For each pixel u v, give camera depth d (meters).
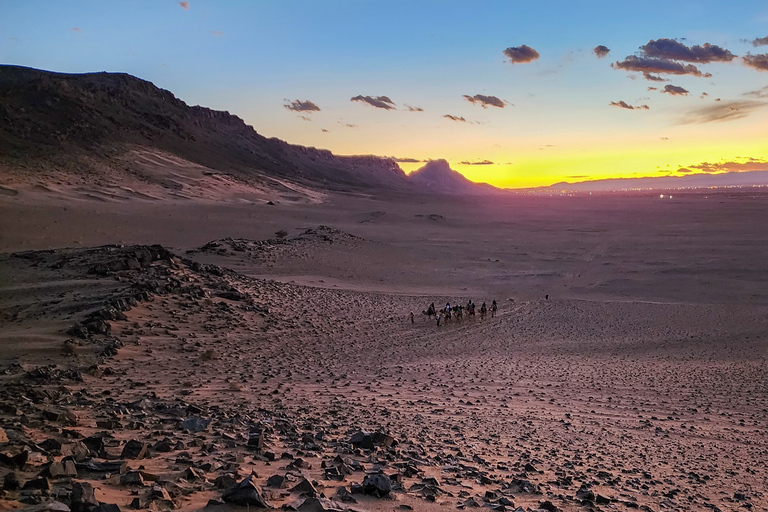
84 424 10.20
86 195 135.50
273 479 6.65
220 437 9.88
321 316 40.38
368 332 38.19
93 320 26.00
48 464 6.36
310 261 73.81
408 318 45.72
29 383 16.72
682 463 12.62
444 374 25.06
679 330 45.84
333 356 29.06
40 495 5.23
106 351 22.67
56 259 39.69
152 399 15.30
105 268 36.47
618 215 190.62
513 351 35.22
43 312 27.59
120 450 8.11
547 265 89.00
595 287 71.56
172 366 22.30
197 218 121.12
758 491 10.55
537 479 9.31
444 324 44.00
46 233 89.12
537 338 40.75
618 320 50.00
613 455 12.70
